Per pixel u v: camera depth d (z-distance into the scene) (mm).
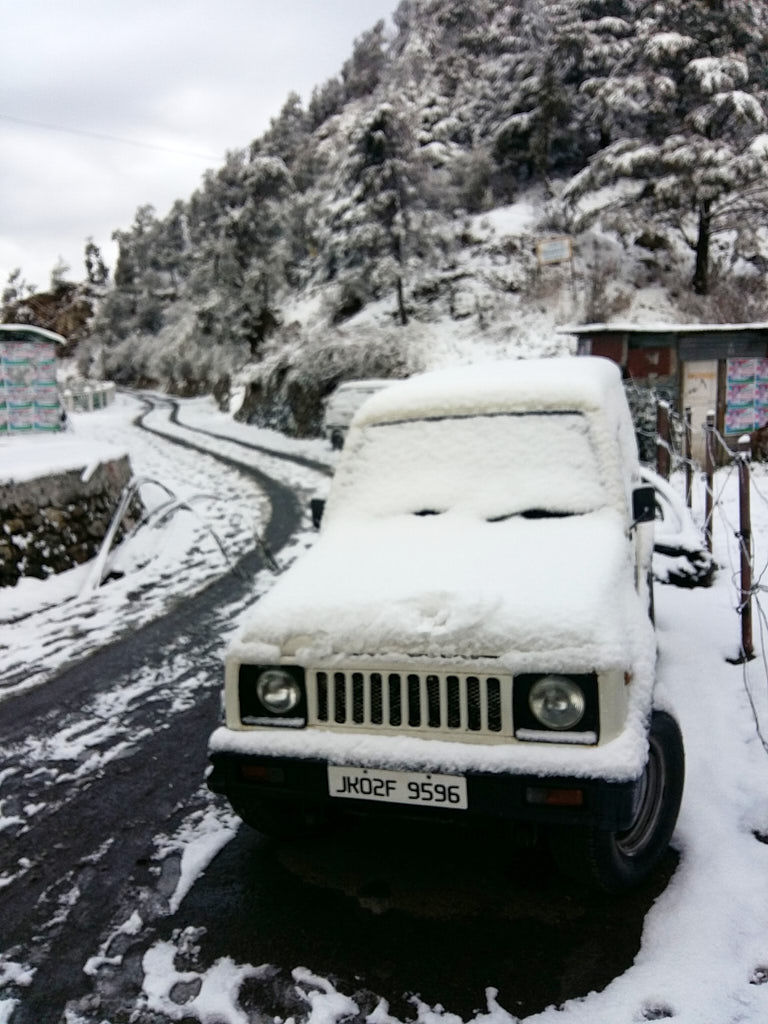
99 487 11180
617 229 27516
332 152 57594
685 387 12773
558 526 3725
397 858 3555
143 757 4805
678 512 7180
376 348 27062
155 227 82188
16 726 5398
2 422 17984
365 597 3246
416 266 30391
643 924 2975
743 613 5207
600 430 4008
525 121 37250
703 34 25453
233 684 3211
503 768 2764
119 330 78875
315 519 4445
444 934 2998
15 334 17938
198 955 2996
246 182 48406
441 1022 2570
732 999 2549
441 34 57344
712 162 23531
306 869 3508
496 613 2982
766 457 13086
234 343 40750
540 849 3543
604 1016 2527
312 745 3018
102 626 7719
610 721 2750
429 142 43938
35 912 3346
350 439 4465
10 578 8836
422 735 2938
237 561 10094
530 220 34750
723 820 3545
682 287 27719
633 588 3455
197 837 3859
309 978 2818
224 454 23094
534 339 26172
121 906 3344
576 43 35875
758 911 2939
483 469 4066
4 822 4121
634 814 2725
